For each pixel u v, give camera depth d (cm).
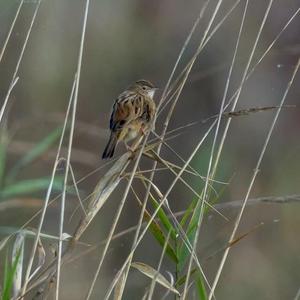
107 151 729
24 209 1244
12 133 1234
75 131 1405
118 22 1620
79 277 1238
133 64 1600
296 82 1526
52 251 661
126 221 1438
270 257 1411
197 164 1376
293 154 1520
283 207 1466
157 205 649
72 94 643
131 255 624
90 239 1406
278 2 1510
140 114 733
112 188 632
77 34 1611
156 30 1580
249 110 652
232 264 1368
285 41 1509
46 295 633
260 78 1519
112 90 1620
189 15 1548
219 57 1500
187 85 1495
